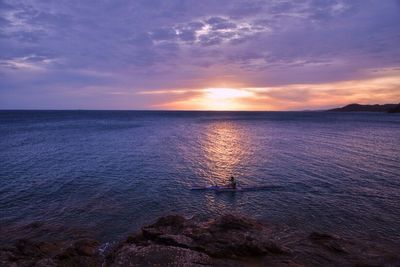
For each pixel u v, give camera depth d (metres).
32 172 40.88
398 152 56.78
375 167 43.62
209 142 74.00
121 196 31.00
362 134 92.19
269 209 27.06
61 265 16.77
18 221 24.45
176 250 17.17
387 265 16.91
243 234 19.45
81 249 18.88
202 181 36.94
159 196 31.00
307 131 104.88
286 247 18.97
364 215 25.50
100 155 54.66
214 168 43.94
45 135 87.88
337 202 28.72
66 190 32.97
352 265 17.02
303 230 22.50
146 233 19.89
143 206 28.12
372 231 22.38
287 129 114.94
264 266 16.80
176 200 29.80
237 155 54.56
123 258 16.52
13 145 65.75
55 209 27.19
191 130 112.25
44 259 16.86
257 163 47.22
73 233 22.25
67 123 149.25
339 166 44.41
